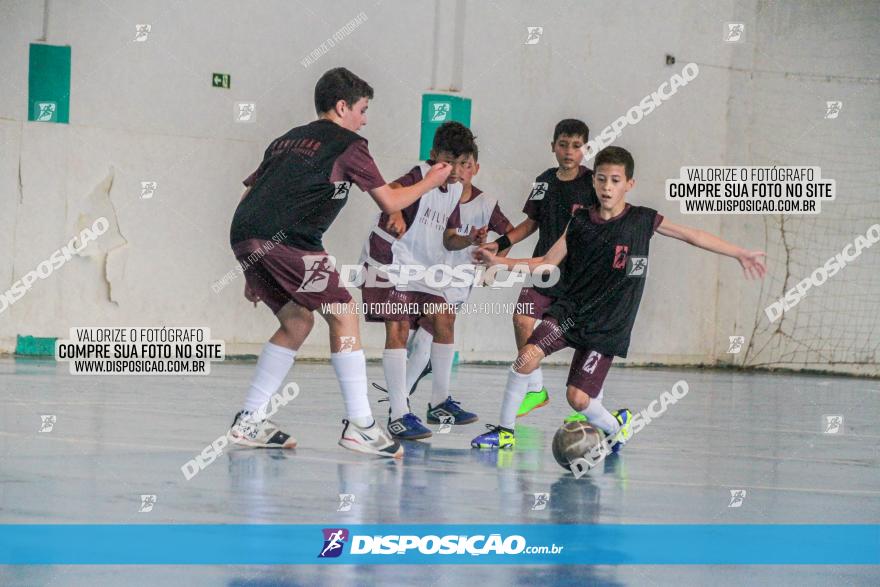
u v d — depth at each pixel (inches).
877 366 546.3
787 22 552.1
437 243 248.7
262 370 208.1
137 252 423.2
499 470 194.2
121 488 158.1
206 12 429.4
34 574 112.4
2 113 405.7
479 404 315.9
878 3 548.4
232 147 436.5
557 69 499.8
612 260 212.7
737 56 544.4
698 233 217.5
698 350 556.1
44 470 169.6
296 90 444.5
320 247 204.4
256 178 210.4
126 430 221.0
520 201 494.6
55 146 411.5
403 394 238.4
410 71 463.8
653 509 162.7
